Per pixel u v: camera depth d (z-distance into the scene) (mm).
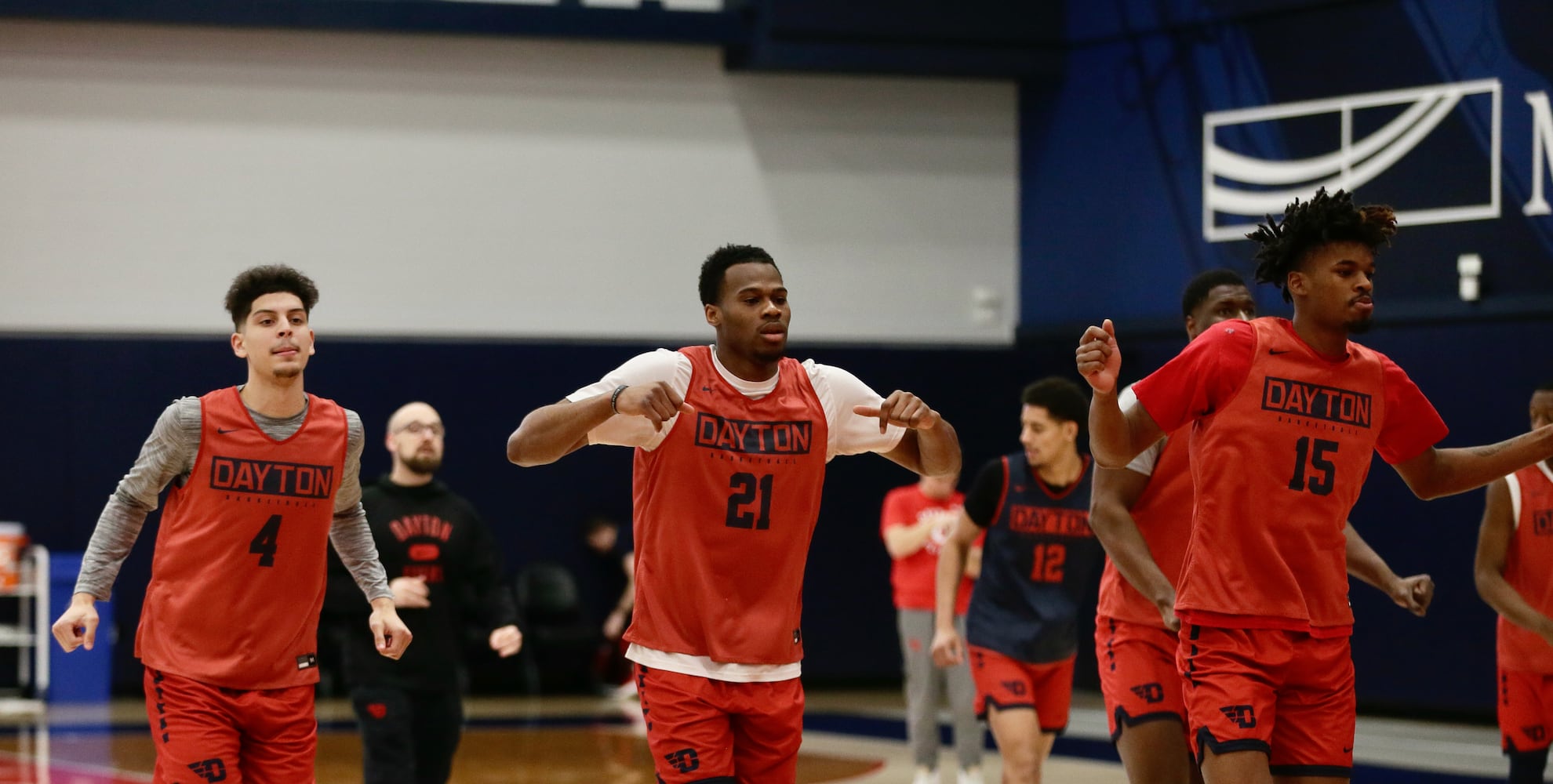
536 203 25797
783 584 7668
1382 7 22328
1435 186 21609
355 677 11344
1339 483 7598
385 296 25234
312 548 8406
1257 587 7531
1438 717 21391
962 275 27297
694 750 7391
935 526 15438
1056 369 26547
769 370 7785
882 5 25656
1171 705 9133
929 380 26422
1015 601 11414
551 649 25562
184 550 8164
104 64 24406
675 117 26312
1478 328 20953
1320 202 7539
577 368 25641
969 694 14078
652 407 6871
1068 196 26531
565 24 25266
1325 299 7531
